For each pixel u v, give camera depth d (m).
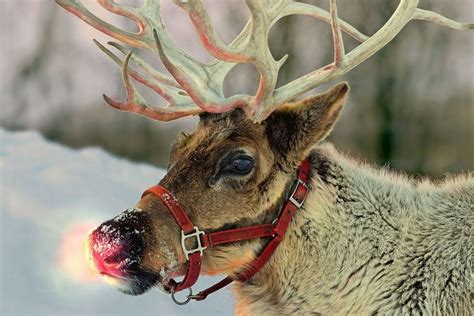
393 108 31.31
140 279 8.73
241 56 8.62
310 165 9.13
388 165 11.29
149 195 8.94
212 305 13.20
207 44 8.49
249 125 8.96
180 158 9.09
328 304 8.97
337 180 9.16
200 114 9.27
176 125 30.94
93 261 8.73
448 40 31.78
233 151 8.83
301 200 8.95
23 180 16.53
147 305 13.03
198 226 8.83
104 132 31.77
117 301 13.00
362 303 8.88
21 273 13.26
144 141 31.09
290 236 8.97
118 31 9.55
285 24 30.47
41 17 33.97
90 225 14.88
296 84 8.94
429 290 8.72
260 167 8.84
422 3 31.61
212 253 8.91
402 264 8.86
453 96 31.86
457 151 31.48
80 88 33.25
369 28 30.91
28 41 33.91
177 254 8.79
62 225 14.81
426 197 9.31
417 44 31.61
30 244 14.01
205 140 9.02
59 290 13.05
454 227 9.00
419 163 30.97
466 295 8.64
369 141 31.20
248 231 8.89
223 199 8.84
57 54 33.69
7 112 33.06
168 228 8.77
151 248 8.70
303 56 30.72
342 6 31.02
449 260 8.80
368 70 31.38
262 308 9.30
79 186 16.64
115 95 32.91
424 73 31.70
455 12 31.83
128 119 31.44
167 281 8.88
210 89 9.24
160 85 9.45
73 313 12.53
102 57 33.25
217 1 31.28
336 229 8.98
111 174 18.00
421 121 31.45
